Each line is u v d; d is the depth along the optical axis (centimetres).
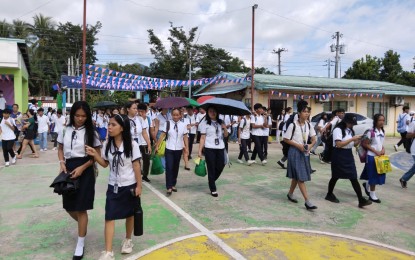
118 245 420
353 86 2117
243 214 545
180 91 2759
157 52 2803
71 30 3862
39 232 462
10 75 1558
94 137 382
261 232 469
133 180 378
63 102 1719
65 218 518
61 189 355
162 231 466
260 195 663
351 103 2103
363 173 638
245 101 1941
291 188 620
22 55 1673
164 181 772
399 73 3203
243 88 1906
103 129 1257
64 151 379
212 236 451
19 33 3612
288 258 393
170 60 2738
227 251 407
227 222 507
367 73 3164
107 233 375
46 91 3938
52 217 522
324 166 1010
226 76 2081
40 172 868
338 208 588
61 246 418
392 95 2194
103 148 385
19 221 504
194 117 1112
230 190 698
